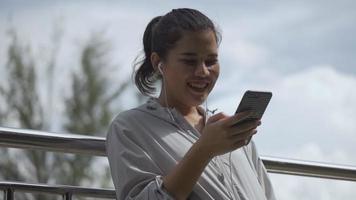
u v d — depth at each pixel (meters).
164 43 6.43
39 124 33.62
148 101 6.58
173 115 6.44
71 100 33.84
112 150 6.45
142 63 6.85
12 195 6.91
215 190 6.19
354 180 8.31
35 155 29.98
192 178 5.93
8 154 29.84
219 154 5.93
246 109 5.87
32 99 33.62
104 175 30.58
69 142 7.02
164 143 6.31
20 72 33.62
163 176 6.21
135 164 6.26
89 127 33.75
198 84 6.34
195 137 6.39
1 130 6.81
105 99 34.00
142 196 6.06
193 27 6.32
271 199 6.79
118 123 6.48
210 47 6.33
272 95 5.83
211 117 6.05
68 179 30.31
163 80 6.60
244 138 5.95
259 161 6.85
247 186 6.39
